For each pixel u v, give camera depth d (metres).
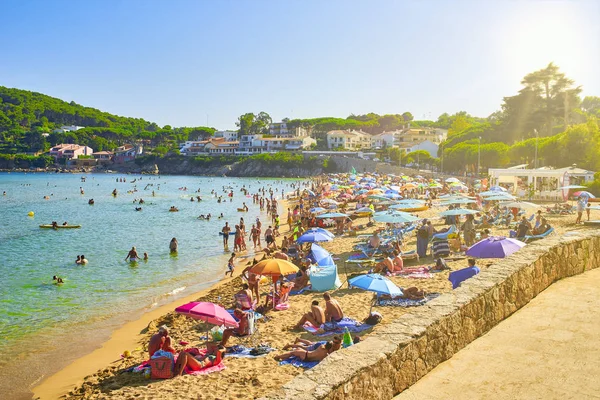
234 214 60.91
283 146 185.00
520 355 7.09
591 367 6.44
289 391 5.56
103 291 23.25
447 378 6.73
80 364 14.33
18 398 12.19
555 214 33.47
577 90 97.31
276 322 15.05
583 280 10.63
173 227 47.81
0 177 153.50
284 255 22.12
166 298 21.95
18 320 18.77
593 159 63.47
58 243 38.00
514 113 103.75
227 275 26.70
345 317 14.03
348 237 31.56
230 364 11.91
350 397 5.83
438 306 7.77
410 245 26.75
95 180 142.25
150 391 10.83
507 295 8.80
